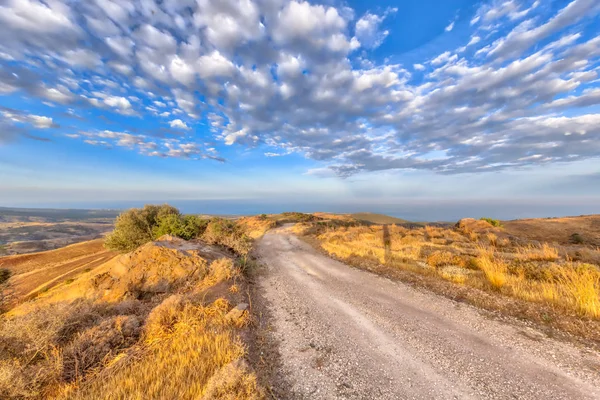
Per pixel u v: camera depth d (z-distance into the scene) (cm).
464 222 2386
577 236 2036
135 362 444
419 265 1127
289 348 535
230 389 345
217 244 1791
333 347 534
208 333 522
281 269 1309
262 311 745
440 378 420
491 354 478
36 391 374
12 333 467
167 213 2036
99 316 624
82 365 440
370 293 873
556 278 792
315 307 766
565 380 396
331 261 1452
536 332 543
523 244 1480
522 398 366
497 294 756
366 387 406
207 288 903
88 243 4031
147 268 1011
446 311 685
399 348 518
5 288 1179
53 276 2217
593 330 525
